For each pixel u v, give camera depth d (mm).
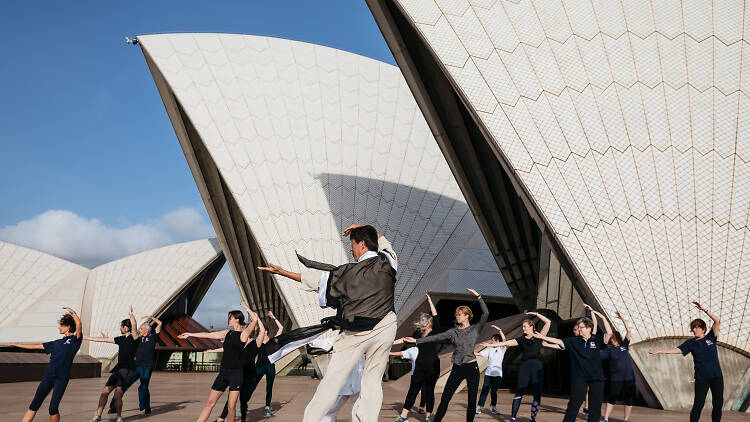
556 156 14953
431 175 30500
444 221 29188
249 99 28953
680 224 14359
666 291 13820
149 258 43656
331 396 3818
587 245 14320
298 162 28672
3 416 8922
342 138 30062
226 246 33906
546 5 16219
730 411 12531
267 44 31047
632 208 14562
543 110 15281
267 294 37469
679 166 14805
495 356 10797
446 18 15836
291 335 4621
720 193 14492
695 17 15867
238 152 27672
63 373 6613
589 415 6359
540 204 14656
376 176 29656
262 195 27500
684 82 15422
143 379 9281
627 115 15273
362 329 3850
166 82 27828
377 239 4254
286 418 9141
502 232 23828
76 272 42312
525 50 15727
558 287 20625
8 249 41875
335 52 32562
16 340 38406
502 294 26594
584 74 15609
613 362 9625
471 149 20875
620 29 16016
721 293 13664
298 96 30219
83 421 8352
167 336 42625
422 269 27875
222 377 7156
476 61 15516
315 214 27984
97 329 40156
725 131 14938
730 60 15391
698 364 7516
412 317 27000
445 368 17688
